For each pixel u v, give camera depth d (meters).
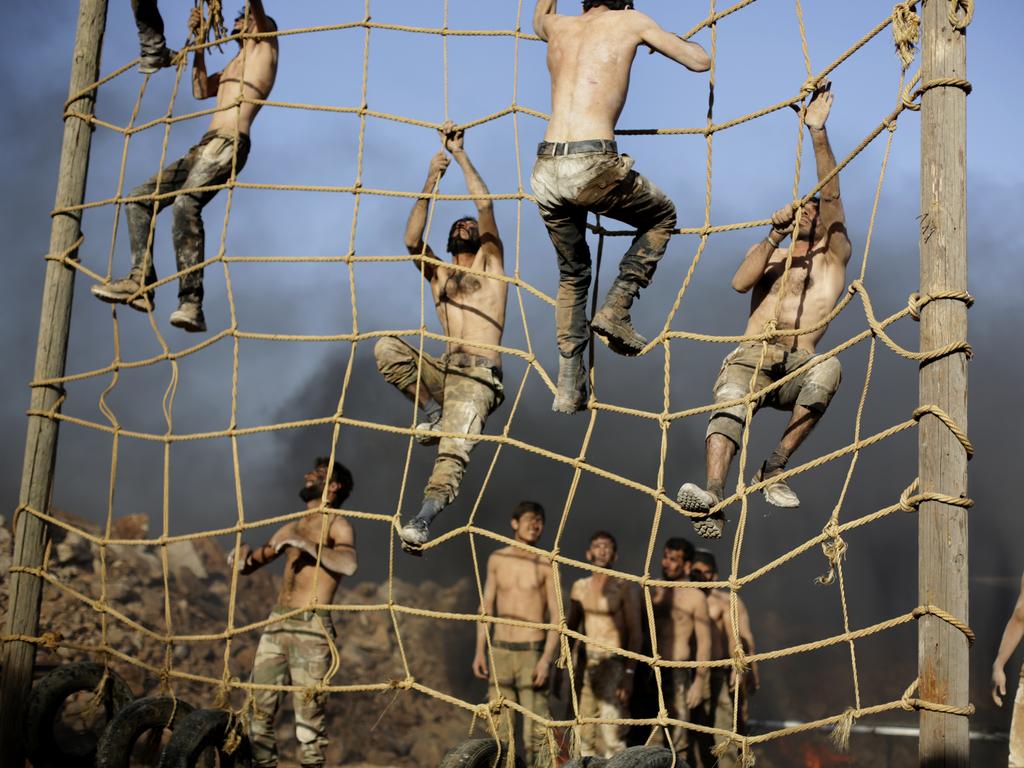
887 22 5.18
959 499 4.71
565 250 5.88
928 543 4.75
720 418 5.86
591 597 8.81
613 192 5.68
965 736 4.64
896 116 5.18
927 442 4.81
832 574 5.13
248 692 7.12
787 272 5.80
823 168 5.91
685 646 8.89
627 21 5.84
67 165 8.43
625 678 8.63
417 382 6.61
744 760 5.41
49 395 8.21
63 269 8.35
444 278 6.89
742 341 5.68
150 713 7.21
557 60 5.90
